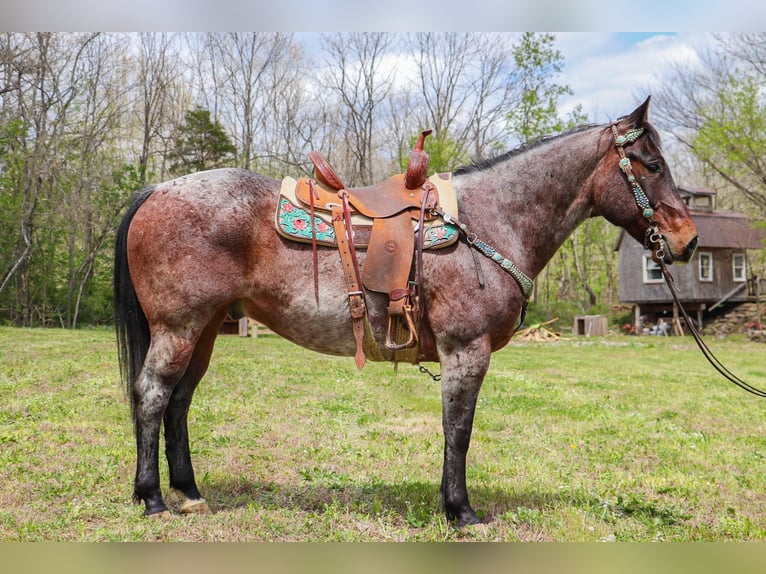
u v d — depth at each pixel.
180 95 32.81
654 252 3.83
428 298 3.57
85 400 7.34
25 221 21.83
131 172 25.06
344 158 33.06
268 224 3.65
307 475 4.57
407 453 5.45
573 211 3.91
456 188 3.83
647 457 5.60
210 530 3.52
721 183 39.34
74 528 3.47
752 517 4.05
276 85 31.19
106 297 24.78
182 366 3.62
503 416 7.37
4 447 5.18
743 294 28.48
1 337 15.38
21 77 21.98
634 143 3.80
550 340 23.73
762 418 7.66
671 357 16.69
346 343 3.72
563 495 4.40
